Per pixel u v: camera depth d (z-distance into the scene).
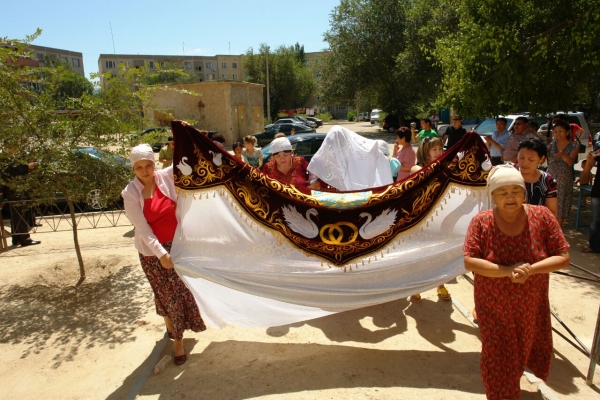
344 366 3.64
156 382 3.51
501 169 2.72
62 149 5.16
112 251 6.97
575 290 5.02
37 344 4.23
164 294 3.70
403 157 6.94
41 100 5.16
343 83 33.47
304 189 3.82
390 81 32.94
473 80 8.32
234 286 3.67
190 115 27.20
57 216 9.63
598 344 3.22
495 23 7.88
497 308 2.85
